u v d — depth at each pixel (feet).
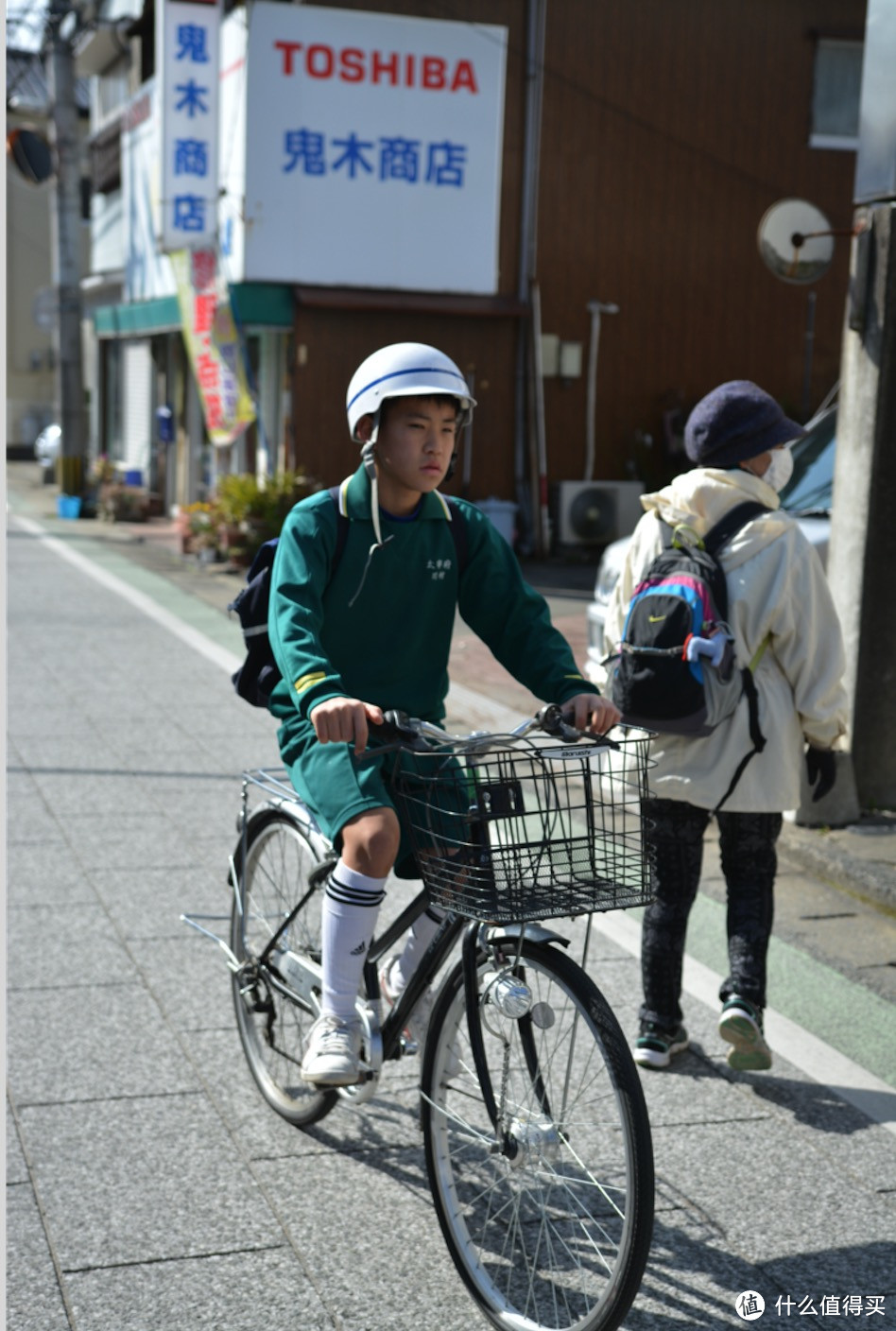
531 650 9.80
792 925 16.29
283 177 49.62
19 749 23.97
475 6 51.34
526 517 54.60
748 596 11.56
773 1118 11.59
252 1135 11.17
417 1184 10.50
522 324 53.57
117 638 35.32
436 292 52.13
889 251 19.15
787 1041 13.08
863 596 19.61
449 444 9.46
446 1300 9.09
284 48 48.80
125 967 14.53
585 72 52.70
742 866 12.04
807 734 12.02
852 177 55.62
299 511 9.52
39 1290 9.04
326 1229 9.86
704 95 53.88
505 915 7.98
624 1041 8.30
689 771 11.64
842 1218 10.11
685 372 55.62
